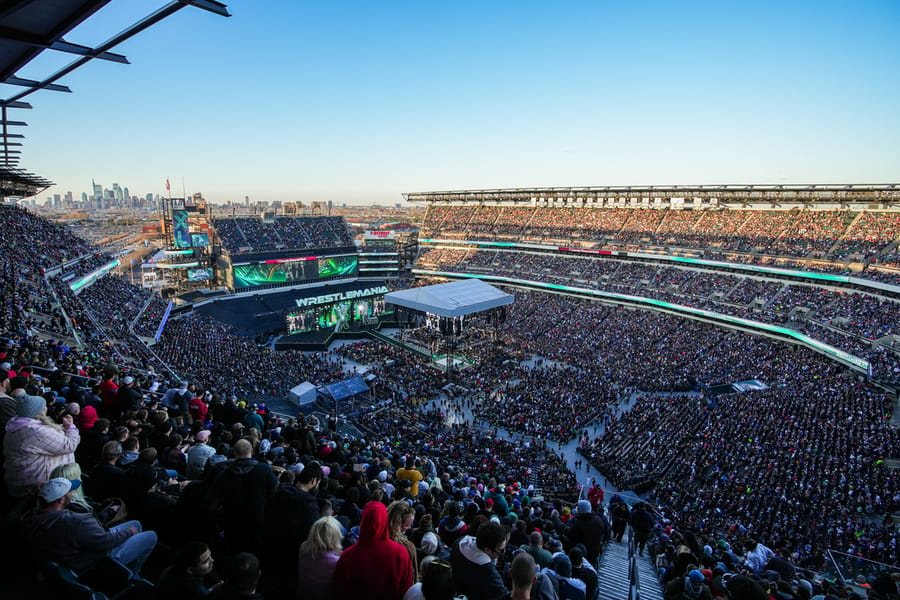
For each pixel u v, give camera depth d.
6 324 30.23
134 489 9.06
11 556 7.22
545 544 13.70
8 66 13.86
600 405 53.22
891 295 63.19
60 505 7.34
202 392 21.92
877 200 76.44
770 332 69.19
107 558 7.49
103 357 32.22
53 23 11.02
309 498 8.09
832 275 69.81
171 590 6.51
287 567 7.75
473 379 63.59
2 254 50.56
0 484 9.09
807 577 20.08
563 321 85.19
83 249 74.94
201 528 8.60
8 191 57.25
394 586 6.25
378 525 6.52
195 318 86.19
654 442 42.84
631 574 16.94
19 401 8.37
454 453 37.88
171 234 102.38
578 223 111.25
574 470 41.66
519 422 49.41
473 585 7.69
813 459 35.69
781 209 88.44
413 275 123.81
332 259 112.50
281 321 94.12
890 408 43.00
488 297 75.50
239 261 99.81
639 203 107.44
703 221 94.50
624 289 89.38
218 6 11.41
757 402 47.47
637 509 22.95
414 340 82.12
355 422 46.22
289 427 17.62
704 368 62.34
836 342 59.56
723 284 81.06
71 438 8.77
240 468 8.50
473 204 136.38
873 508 29.62
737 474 35.62
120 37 12.44
